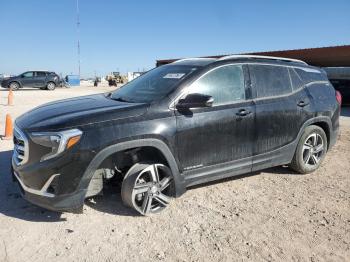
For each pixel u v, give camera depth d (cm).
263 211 473
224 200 504
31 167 407
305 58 2345
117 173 475
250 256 372
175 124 454
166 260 362
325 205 497
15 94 2680
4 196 502
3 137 899
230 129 500
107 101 491
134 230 418
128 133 421
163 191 471
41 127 412
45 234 405
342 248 392
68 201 402
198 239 402
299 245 395
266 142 546
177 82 477
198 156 478
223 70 510
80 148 399
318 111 613
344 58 2156
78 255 367
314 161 632
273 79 565
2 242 387
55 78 3550
